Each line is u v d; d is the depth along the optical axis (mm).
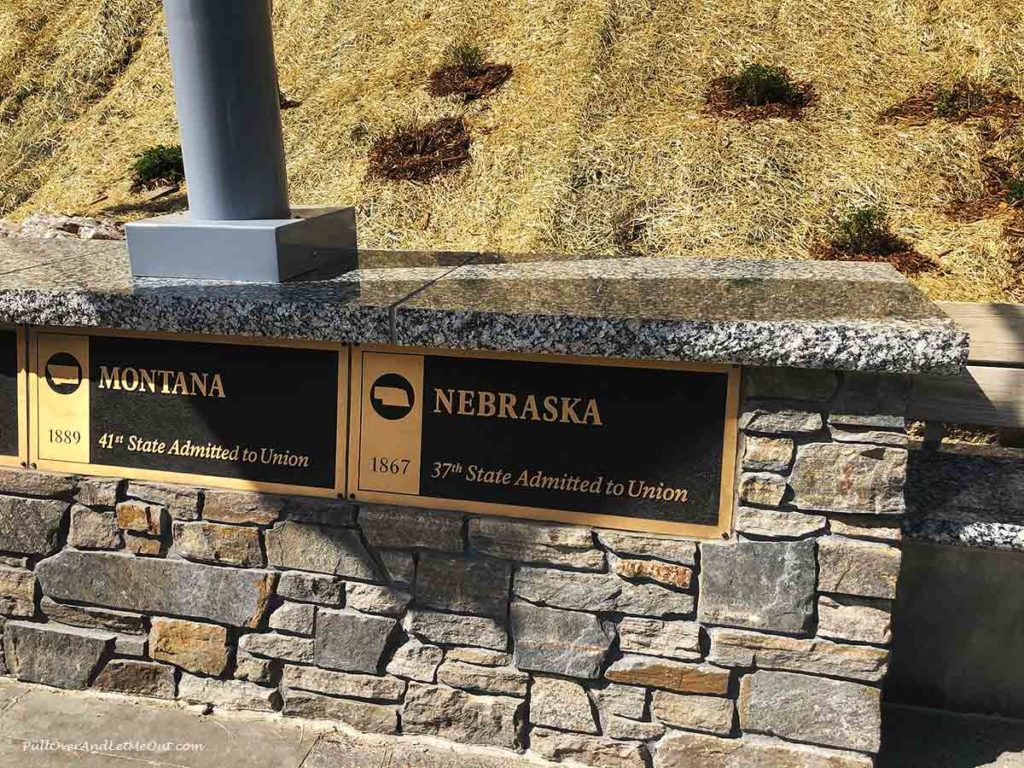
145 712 3115
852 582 2600
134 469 3074
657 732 2809
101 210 8453
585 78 8195
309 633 3014
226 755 2889
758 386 2564
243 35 3061
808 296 2812
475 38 9461
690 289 2943
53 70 11500
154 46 11367
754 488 2609
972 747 3004
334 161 8109
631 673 2787
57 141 10406
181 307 2805
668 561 2701
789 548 2621
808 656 2664
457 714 2945
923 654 3193
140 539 3094
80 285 2998
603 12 9047
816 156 6984
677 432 2650
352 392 2859
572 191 6895
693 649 2732
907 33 8367
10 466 3164
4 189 9703
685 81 8180
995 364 3293
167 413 3014
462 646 2910
